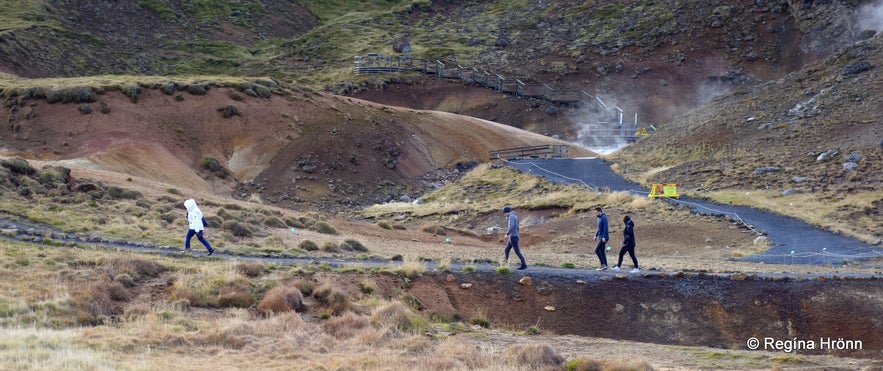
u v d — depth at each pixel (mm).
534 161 65500
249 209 37312
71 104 71375
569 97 117000
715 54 126750
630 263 27344
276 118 77250
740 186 47625
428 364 14555
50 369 12570
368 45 148125
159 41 164875
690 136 62844
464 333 18328
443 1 182000
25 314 16453
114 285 18766
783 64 123938
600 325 20438
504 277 22250
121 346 14836
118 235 26953
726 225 37812
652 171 56969
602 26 140875
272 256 25344
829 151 49469
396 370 14000
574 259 28594
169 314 17547
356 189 71562
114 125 70062
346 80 121000
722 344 20000
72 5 171750
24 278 18938
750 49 126688
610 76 123250
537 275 22406
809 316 20953
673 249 34844
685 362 15859
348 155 75312
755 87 69188
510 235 23562
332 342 16359
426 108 115125
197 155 71188
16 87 73000
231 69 149250
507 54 135000
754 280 22484
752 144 56000
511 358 15078
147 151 67688
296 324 17281
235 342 15758
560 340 18078
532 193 53219
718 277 22625
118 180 38906
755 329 20594
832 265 29141
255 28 182750
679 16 136875
